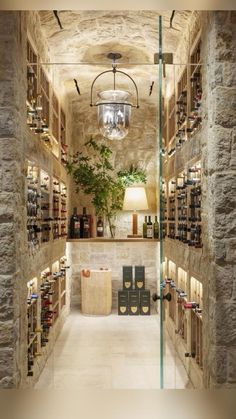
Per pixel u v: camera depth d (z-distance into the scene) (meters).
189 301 3.03
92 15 3.29
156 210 5.54
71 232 5.37
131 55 4.08
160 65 2.43
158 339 4.29
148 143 5.55
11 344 2.23
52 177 3.88
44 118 3.46
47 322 3.39
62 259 4.68
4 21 2.25
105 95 4.27
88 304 5.21
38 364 3.12
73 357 3.75
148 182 5.59
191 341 2.96
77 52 3.94
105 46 3.88
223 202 2.29
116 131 4.26
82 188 5.53
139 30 3.56
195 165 2.92
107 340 4.26
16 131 2.31
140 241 5.34
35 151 2.99
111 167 5.59
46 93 3.58
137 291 5.21
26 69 2.68
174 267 3.55
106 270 5.29
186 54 3.21
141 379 3.22
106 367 3.51
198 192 2.81
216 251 2.28
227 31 2.28
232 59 2.28
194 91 3.02
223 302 2.28
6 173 2.25
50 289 3.56
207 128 2.48
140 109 5.43
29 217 2.84
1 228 2.25
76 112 5.48
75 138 5.54
